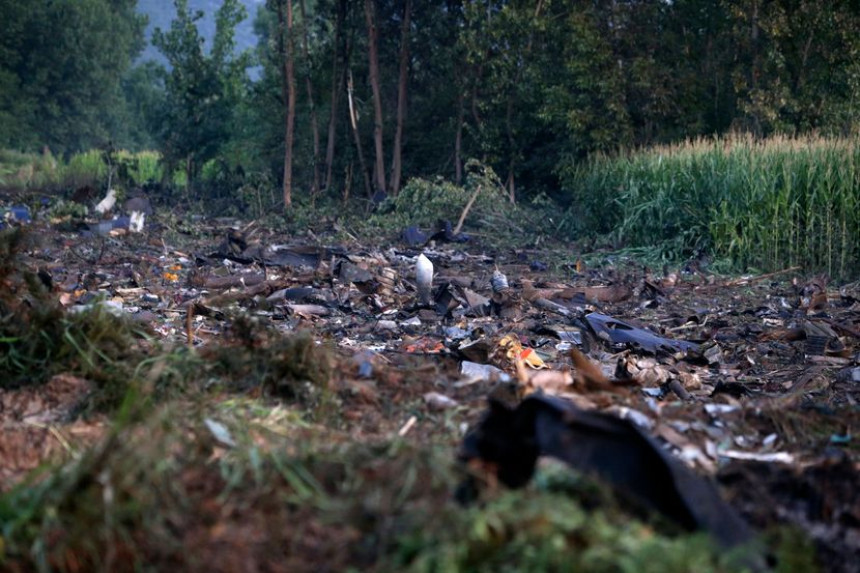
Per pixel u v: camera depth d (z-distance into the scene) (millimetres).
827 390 6973
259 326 4930
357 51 28812
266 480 3184
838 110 23797
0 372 4691
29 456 3938
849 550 2967
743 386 6543
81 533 2707
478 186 21703
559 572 2416
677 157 18516
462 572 2490
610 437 2990
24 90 52594
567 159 25047
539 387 4637
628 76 24531
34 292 5305
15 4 50812
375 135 26438
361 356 5496
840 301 12133
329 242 18078
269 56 29453
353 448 3449
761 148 17328
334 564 2672
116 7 65000
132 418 3955
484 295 11609
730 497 3305
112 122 59062
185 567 2664
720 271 15875
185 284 11367
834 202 15422
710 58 26266
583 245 18984
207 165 33062
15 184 30062
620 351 8273
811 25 23828
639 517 2830
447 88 27672
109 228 17297
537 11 24703
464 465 3018
